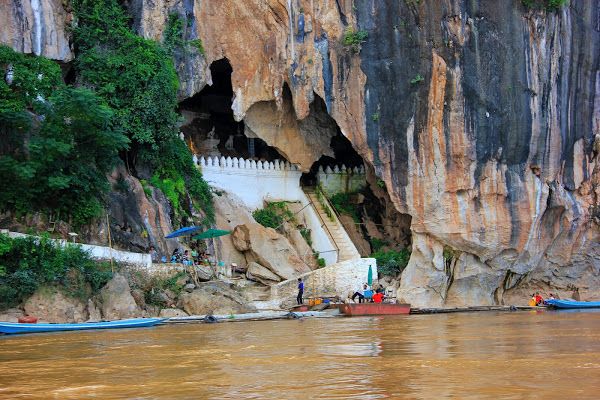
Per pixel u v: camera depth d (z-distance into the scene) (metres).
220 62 47.94
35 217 33.22
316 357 16.50
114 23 41.19
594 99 48.44
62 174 33.41
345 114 46.53
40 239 30.72
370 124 46.31
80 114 34.22
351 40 45.91
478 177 45.59
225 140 51.56
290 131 49.06
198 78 44.53
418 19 45.59
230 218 44.47
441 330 24.70
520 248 46.47
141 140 39.34
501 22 45.91
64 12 40.19
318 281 42.00
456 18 45.31
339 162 53.44
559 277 49.53
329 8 46.31
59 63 39.75
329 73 46.44
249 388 12.48
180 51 43.69
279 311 36.62
